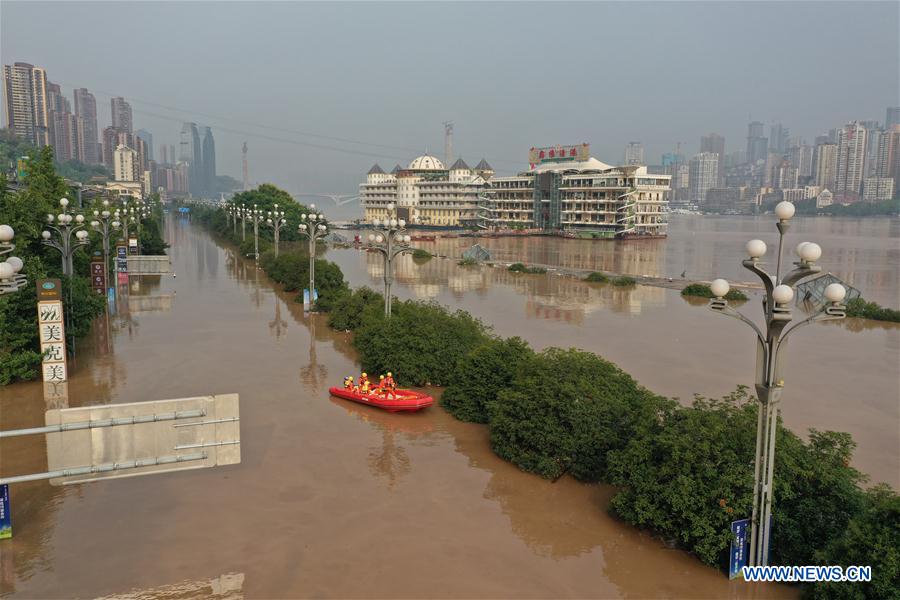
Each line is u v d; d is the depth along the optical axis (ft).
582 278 174.81
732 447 38.34
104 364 75.51
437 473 47.91
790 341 96.99
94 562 35.96
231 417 41.06
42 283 66.33
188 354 80.89
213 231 341.62
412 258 234.79
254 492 44.34
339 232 435.53
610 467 42.01
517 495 44.83
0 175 80.38
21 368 66.33
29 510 41.75
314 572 35.24
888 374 77.15
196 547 37.50
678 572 36.22
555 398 48.65
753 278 180.96
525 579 35.09
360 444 53.01
